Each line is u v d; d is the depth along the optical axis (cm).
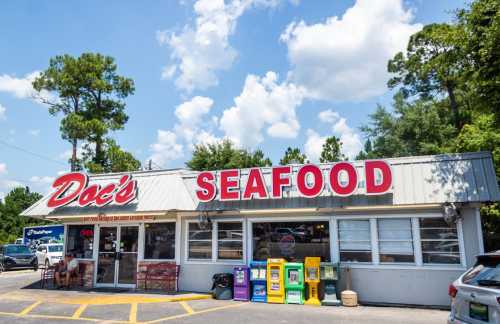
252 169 1347
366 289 1218
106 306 1197
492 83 1206
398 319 983
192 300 1301
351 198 1226
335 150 3525
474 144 1641
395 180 1205
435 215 1188
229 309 1134
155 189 1461
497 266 620
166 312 1097
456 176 1153
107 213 1459
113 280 1563
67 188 1582
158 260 1500
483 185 1112
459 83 1393
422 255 1184
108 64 3769
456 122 2928
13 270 2695
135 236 1560
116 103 3841
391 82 3550
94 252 1609
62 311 1130
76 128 3409
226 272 1389
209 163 3759
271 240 1362
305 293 1251
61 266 1623
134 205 1435
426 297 1156
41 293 1468
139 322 980
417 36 3045
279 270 1254
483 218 1622
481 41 1211
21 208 5722
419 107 3644
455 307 638
